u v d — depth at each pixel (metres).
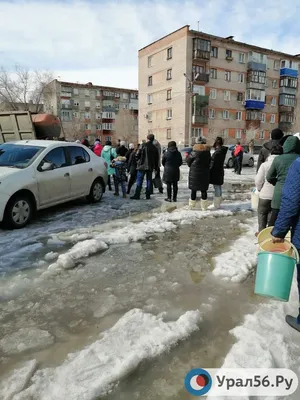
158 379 2.20
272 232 2.59
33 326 2.80
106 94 70.81
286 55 49.34
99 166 8.16
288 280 2.65
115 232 5.50
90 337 2.66
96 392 2.06
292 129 51.09
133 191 10.37
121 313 3.03
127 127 72.81
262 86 46.94
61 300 3.24
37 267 4.04
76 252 4.40
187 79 39.22
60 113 66.75
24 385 2.13
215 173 7.59
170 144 8.30
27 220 5.86
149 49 46.41
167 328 2.73
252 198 6.12
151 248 4.86
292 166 2.51
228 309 3.13
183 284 3.66
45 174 6.30
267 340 2.59
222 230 5.92
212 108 43.72
